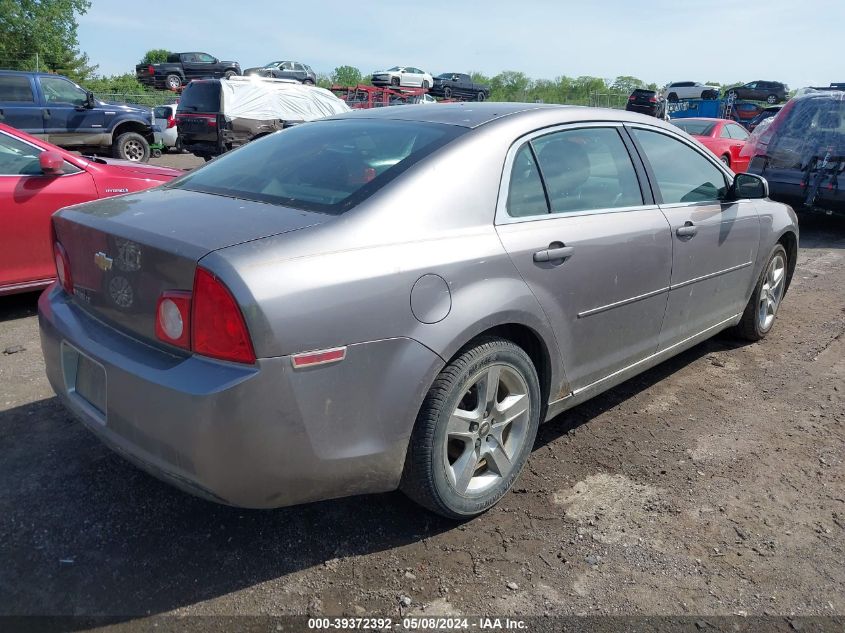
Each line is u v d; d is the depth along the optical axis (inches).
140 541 103.3
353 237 91.7
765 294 192.4
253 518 109.5
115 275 94.2
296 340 83.2
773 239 183.3
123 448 92.3
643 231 132.7
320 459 88.4
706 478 125.2
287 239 87.7
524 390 112.6
